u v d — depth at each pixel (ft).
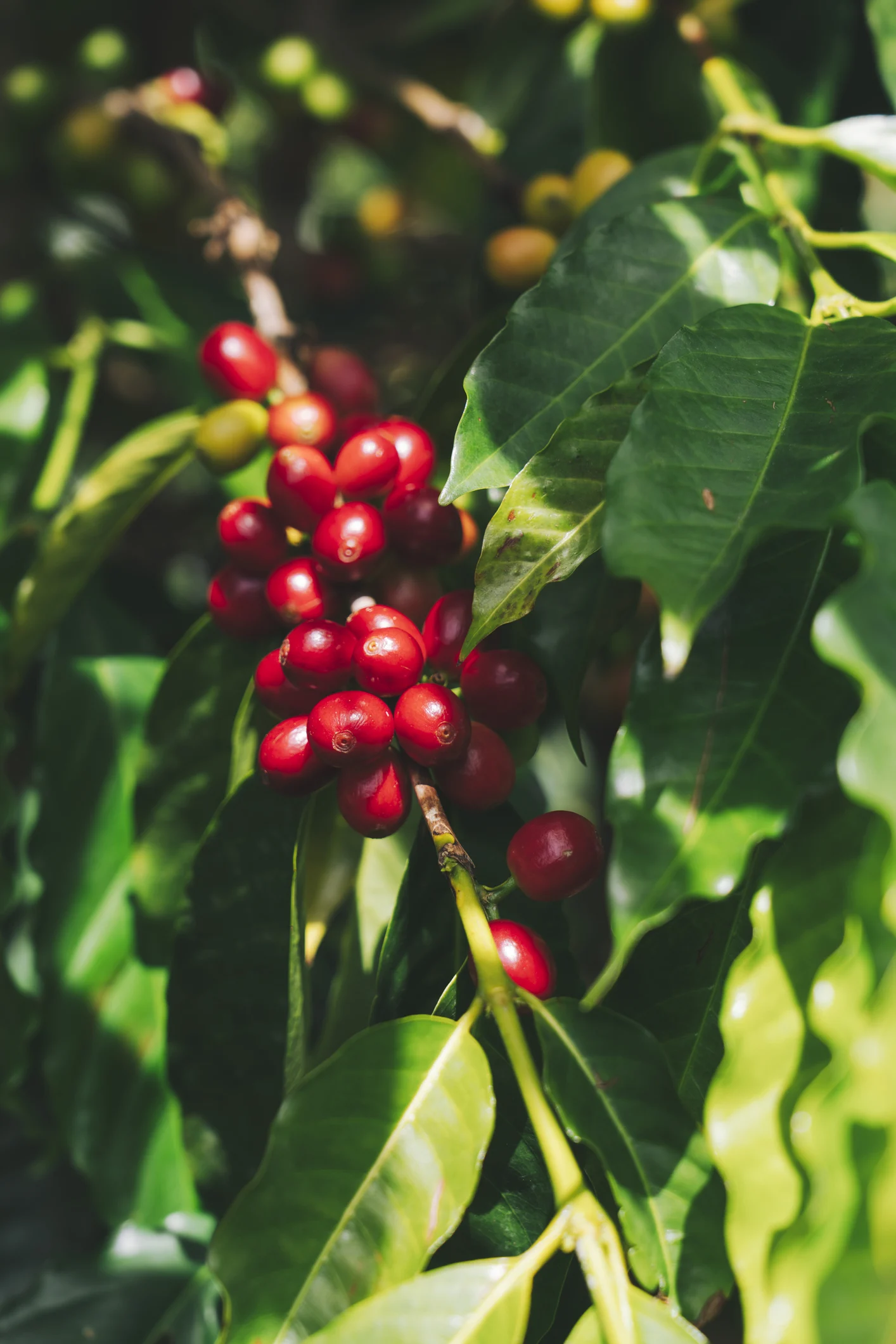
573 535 1.17
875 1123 0.96
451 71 2.46
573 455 1.17
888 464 1.13
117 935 1.47
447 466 1.43
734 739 1.08
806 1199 1.03
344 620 1.29
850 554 1.13
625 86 1.65
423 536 1.26
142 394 2.17
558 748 2.51
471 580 1.34
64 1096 1.43
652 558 1.06
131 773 1.53
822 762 1.07
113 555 2.08
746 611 1.12
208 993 1.30
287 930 1.30
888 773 0.96
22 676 1.54
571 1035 1.12
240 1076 1.31
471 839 1.28
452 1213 1.10
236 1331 1.10
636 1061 1.12
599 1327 1.07
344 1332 1.06
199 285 1.80
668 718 1.09
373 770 1.19
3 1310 1.37
